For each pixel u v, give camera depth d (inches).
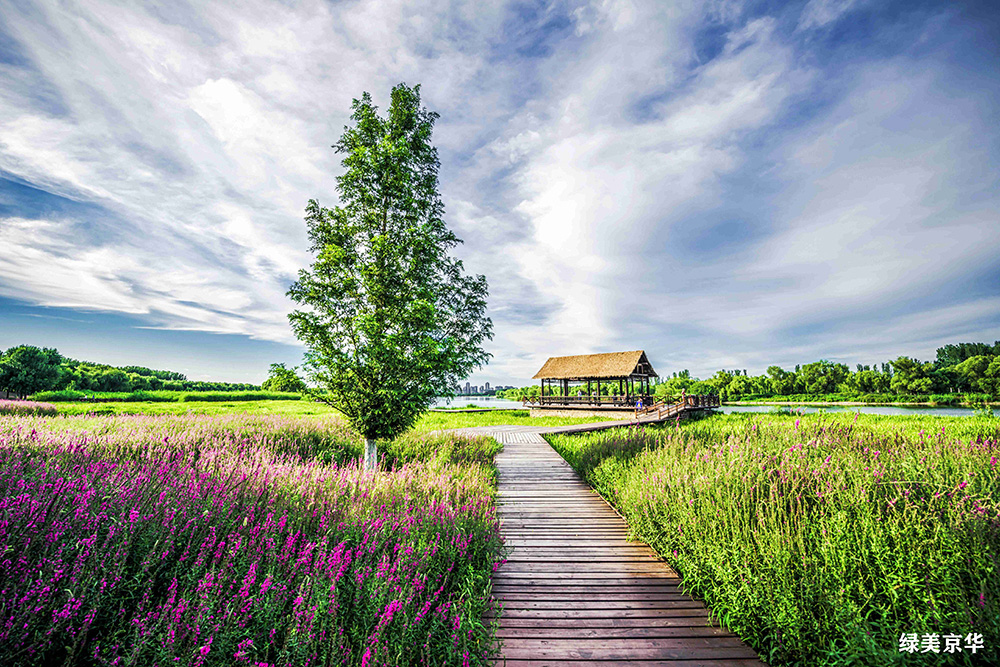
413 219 402.9
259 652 111.7
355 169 383.6
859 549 152.6
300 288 358.0
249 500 187.8
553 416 1428.4
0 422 322.0
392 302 368.2
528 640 152.3
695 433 464.8
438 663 121.3
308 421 562.9
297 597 120.3
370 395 349.1
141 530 140.9
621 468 371.9
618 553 233.8
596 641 151.5
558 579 201.5
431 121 421.1
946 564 135.1
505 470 460.8
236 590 127.5
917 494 180.5
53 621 99.4
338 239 378.0
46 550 117.0
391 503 222.4
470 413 1659.7
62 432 300.8
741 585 157.3
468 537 195.9
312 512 187.0
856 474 206.1
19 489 150.9
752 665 138.4
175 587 116.8
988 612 115.3
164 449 303.4
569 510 315.9
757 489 219.5
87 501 146.2
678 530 221.3
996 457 209.6
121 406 1150.3
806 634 136.6
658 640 152.3
